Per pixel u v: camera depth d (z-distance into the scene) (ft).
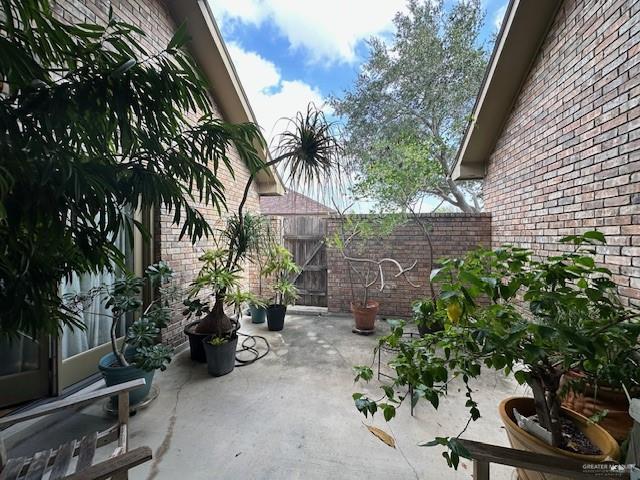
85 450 4.36
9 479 3.92
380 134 19.83
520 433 4.04
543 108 9.54
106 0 7.91
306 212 16.21
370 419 6.56
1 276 3.39
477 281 2.93
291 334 12.61
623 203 6.48
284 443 5.76
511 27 9.50
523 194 10.77
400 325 3.86
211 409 6.93
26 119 3.12
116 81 3.34
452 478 4.93
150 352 6.79
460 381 8.37
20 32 3.28
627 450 3.54
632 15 6.26
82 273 4.46
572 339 2.73
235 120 14.01
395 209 12.48
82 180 3.09
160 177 3.95
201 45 11.62
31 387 7.07
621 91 6.55
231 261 10.03
